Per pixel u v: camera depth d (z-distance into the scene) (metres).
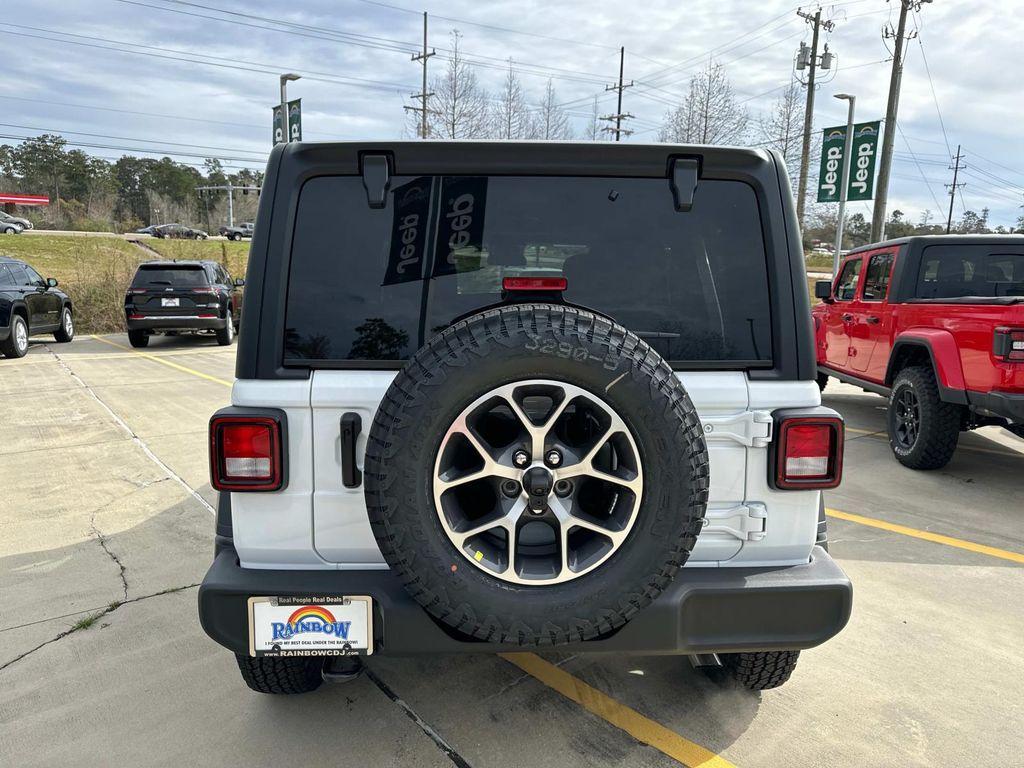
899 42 21.44
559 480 1.77
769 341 2.09
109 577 3.68
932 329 5.55
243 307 1.98
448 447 1.74
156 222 101.12
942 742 2.40
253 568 2.03
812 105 27.67
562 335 1.71
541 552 1.87
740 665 2.52
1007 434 7.21
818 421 2.00
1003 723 2.51
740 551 2.09
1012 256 6.25
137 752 2.34
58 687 2.71
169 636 3.09
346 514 1.99
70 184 104.25
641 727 2.46
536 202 2.08
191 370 10.77
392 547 1.73
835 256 19.25
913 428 5.76
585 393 1.73
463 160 2.03
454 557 1.76
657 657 2.91
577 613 1.78
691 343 2.09
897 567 3.87
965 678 2.80
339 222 2.04
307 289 2.02
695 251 2.11
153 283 13.30
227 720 2.50
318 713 2.54
